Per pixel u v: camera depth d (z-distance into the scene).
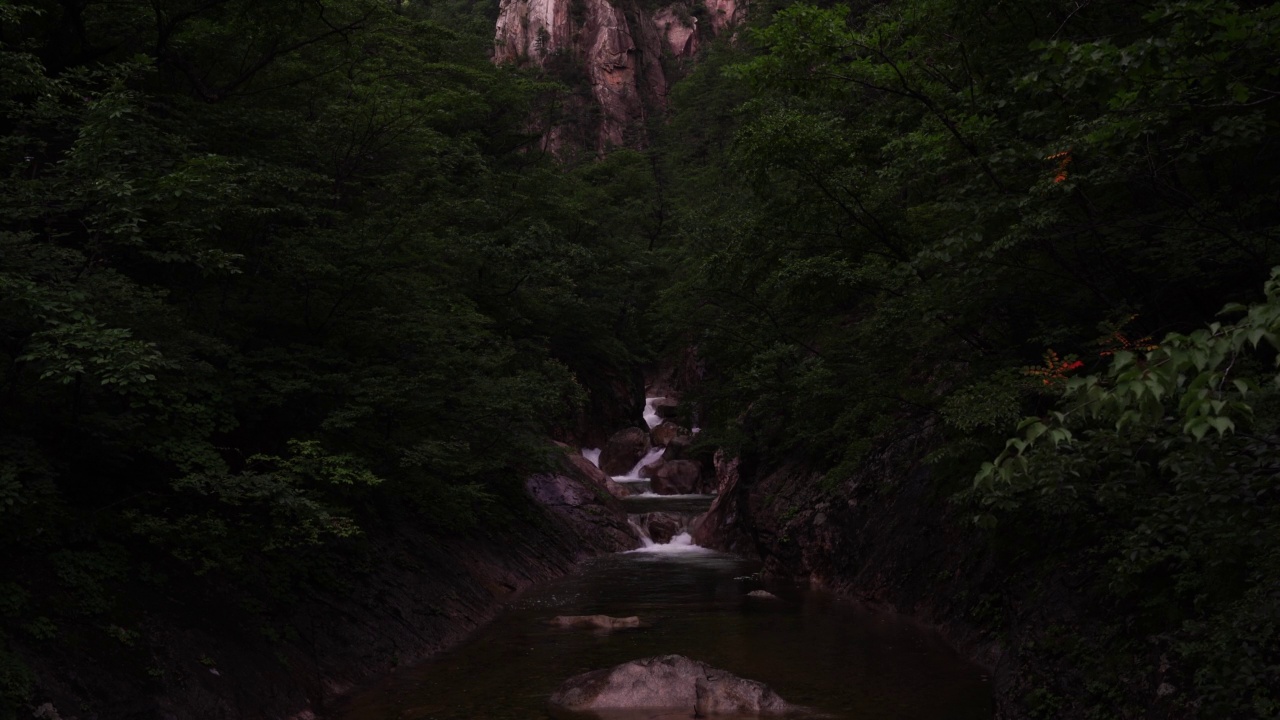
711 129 53.19
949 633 11.67
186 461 7.97
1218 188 9.56
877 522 15.70
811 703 8.90
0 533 6.92
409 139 16.36
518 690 9.43
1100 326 8.24
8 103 7.81
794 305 15.38
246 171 10.91
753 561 21.12
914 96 10.98
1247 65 6.23
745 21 48.12
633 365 45.91
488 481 18.78
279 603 9.48
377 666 10.12
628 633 12.54
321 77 16.03
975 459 12.47
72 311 6.41
